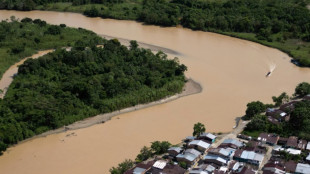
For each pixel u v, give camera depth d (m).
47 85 131.25
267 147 104.25
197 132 108.25
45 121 115.06
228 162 96.94
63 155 103.81
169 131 115.88
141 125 119.31
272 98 132.00
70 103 122.69
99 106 125.00
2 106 117.88
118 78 137.75
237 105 132.12
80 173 96.19
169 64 153.12
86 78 137.75
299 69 164.25
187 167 95.56
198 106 131.62
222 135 112.44
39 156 103.44
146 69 147.62
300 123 110.31
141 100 131.50
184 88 144.75
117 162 100.50
